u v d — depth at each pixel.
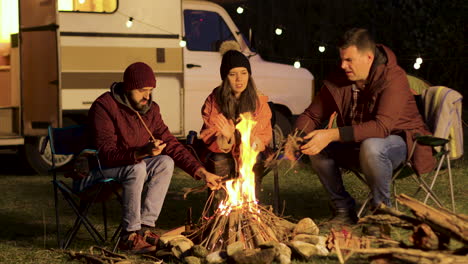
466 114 13.97
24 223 5.92
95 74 8.61
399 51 15.55
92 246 4.61
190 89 9.05
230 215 4.45
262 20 15.10
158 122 5.05
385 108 4.85
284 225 4.67
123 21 8.72
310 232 4.58
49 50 8.30
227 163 4.95
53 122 8.32
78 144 4.91
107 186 4.83
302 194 7.00
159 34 8.89
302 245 4.27
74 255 4.55
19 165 9.58
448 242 3.76
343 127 4.80
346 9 15.93
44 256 4.71
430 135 5.04
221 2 10.02
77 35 8.52
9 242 5.17
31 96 8.57
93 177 4.76
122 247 4.66
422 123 5.07
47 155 8.80
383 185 4.83
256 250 4.14
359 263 4.04
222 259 4.20
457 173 7.84
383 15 15.68
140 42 8.80
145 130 4.93
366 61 4.89
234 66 4.88
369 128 4.80
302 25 15.44
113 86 4.85
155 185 4.75
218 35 9.41
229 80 4.92
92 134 4.80
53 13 8.22
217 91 4.98
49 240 5.24
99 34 8.61
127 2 8.73
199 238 4.64
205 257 4.23
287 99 9.75
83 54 8.55
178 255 4.34
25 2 8.56
